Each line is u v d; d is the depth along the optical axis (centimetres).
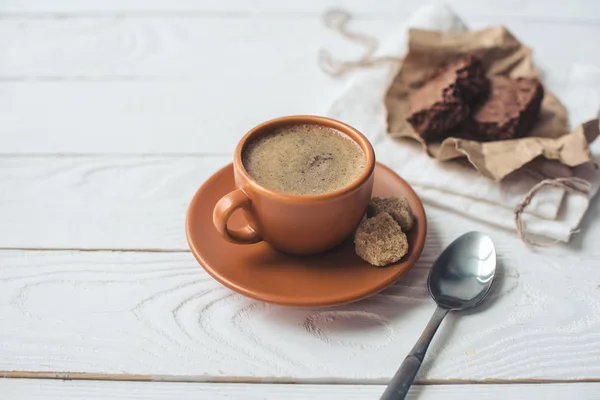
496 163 52
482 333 45
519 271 48
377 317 46
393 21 71
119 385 43
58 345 44
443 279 47
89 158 57
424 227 48
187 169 56
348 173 46
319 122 48
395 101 59
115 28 71
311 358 44
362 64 64
